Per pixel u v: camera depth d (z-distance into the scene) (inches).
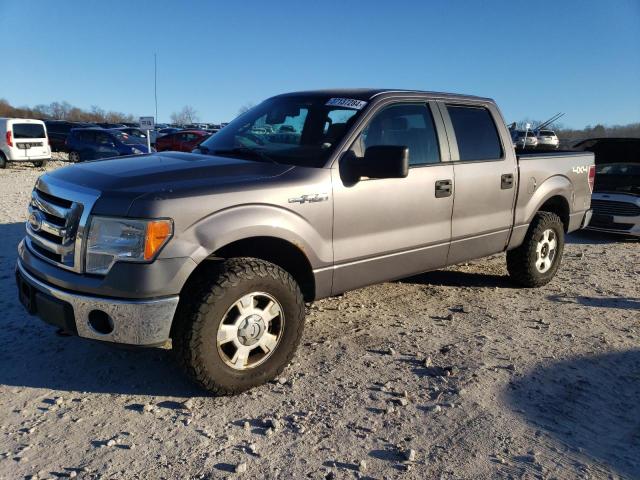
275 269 136.5
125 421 123.4
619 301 218.8
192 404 130.8
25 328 171.3
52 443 114.4
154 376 144.6
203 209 125.8
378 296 215.2
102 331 123.6
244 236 131.6
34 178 647.1
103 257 121.3
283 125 170.7
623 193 346.6
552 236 231.0
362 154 157.8
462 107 194.9
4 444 113.7
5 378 141.1
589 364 159.2
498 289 229.9
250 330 133.9
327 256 150.2
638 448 119.2
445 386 142.5
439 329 182.2
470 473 108.4
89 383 140.1
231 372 132.7
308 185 143.9
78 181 133.3
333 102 169.3
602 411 134.0
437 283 236.2
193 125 1998.0
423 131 178.4
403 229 168.6
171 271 121.1
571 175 236.5
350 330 178.9
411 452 112.6
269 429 120.6
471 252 195.9
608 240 360.2
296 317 141.9
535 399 138.0
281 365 142.2
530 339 175.9
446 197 179.6
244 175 139.2
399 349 165.0
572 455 115.3
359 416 127.6
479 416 129.1
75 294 123.5
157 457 110.7
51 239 133.6
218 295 126.2
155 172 134.5
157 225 119.6
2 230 312.5
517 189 208.4
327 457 112.2
